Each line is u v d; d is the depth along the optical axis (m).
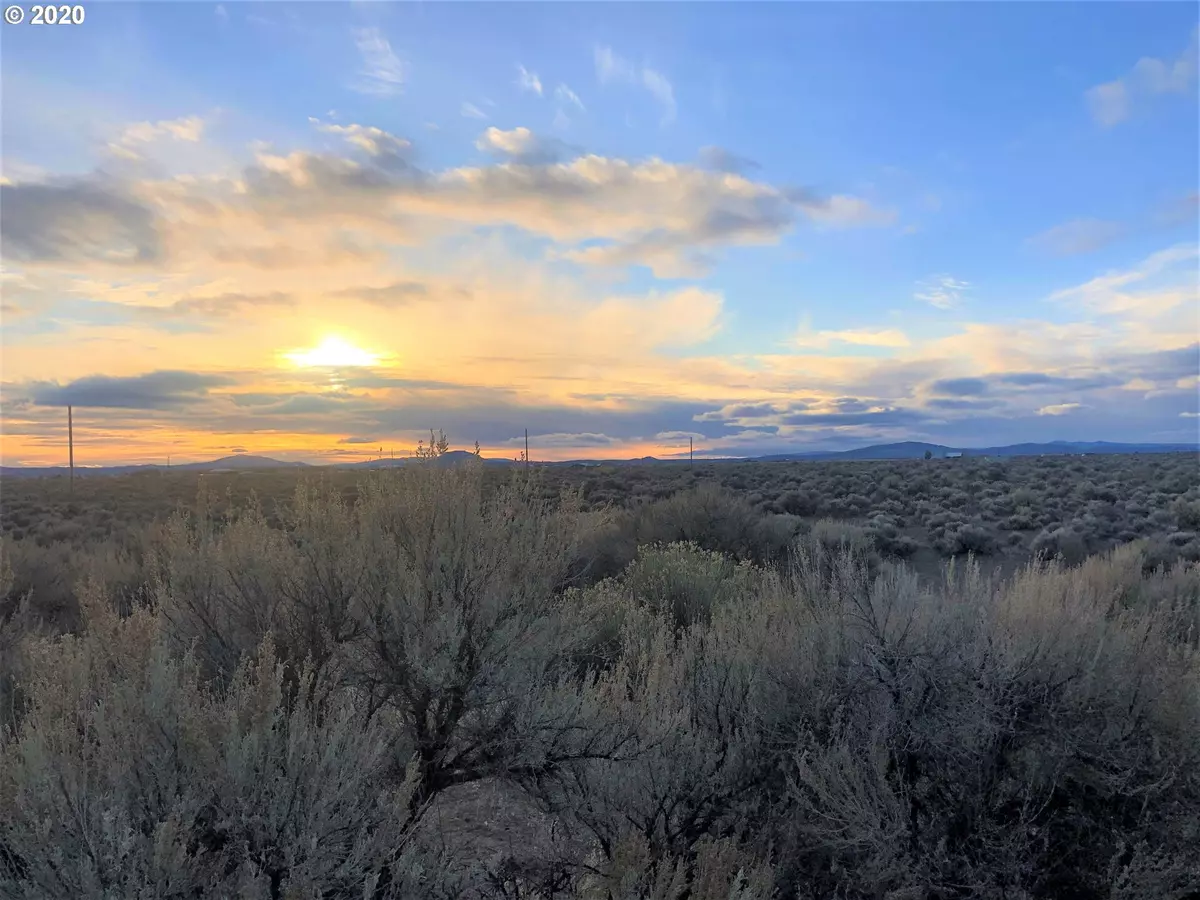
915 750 3.88
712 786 3.87
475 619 3.84
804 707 4.26
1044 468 50.53
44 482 49.25
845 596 4.78
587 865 3.48
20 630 5.88
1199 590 8.71
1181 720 3.84
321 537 3.96
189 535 4.34
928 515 29.31
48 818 2.37
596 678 5.30
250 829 2.64
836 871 3.65
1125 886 3.43
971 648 4.23
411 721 3.88
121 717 2.75
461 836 3.88
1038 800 3.75
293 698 3.55
